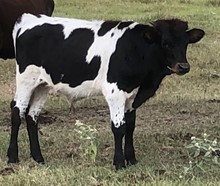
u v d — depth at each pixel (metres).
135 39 5.21
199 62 9.82
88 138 5.46
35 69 5.53
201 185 4.94
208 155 5.40
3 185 5.03
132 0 16.67
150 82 5.33
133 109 5.46
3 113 7.33
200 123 6.73
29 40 5.51
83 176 5.19
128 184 5.00
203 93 8.10
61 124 6.84
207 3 16.36
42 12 8.09
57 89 5.52
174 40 5.12
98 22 5.45
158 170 5.30
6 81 8.91
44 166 5.47
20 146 6.04
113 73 5.24
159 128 6.57
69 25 5.47
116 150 5.35
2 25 7.40
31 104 5.68
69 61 5.37
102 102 7.71
